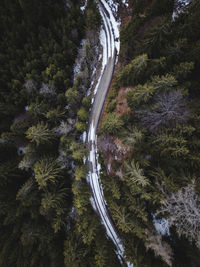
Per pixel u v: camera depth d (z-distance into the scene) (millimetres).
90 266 15305
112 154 18031
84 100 18297
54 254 16422
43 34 18422
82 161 19844
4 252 16500
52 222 17266
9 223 18266
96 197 19844
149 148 12734
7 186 18469
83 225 15477
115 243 18312
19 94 19719
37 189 17125
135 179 12289
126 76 15258
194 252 11156
